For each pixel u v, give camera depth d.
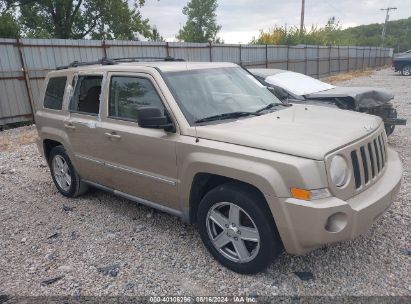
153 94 4.04
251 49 21.78
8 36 14.62
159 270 3.64
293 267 3.57
